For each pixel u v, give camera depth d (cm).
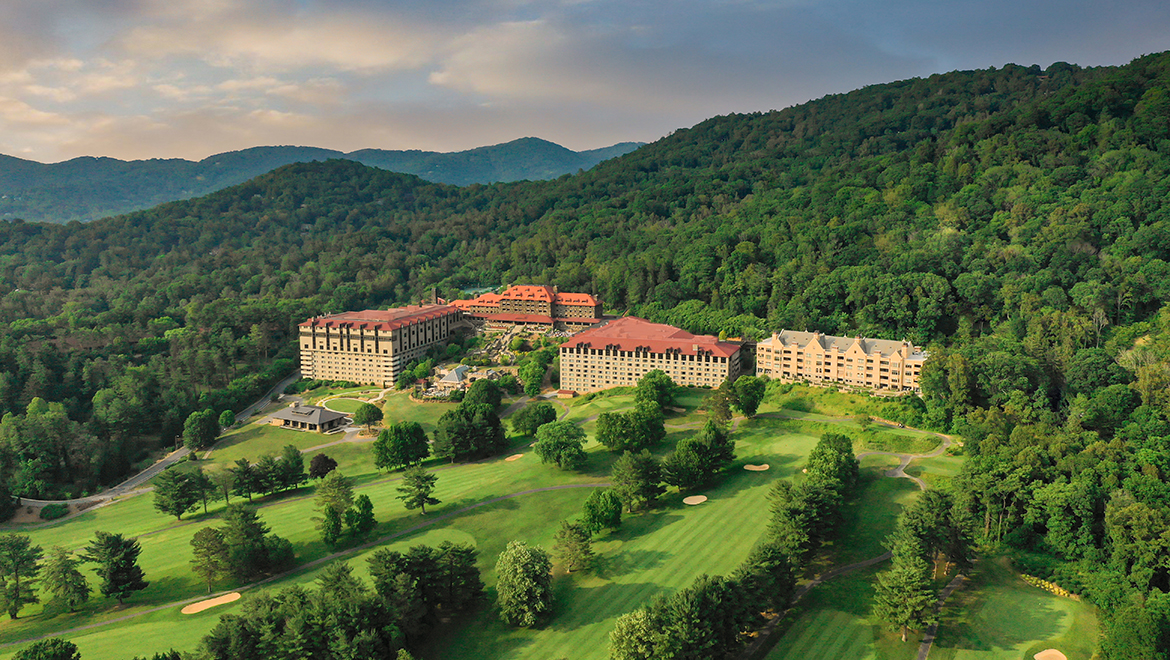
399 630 12350
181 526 19712
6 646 13575
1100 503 15075
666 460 19588
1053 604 13700
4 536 15188
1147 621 11325
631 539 16875
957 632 12950
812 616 13612
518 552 13938
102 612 14788
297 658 11681
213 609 14538
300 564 16412
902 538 14612
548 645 12988
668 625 11806
